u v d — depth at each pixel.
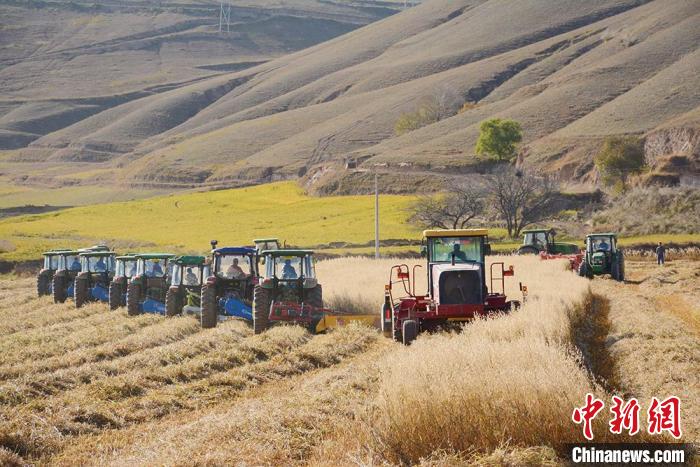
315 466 21.28
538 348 27.33
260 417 25.91
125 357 40.16
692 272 96.88
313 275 52.78
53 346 45.50
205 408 30.64
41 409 29.30
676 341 38.16
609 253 94.44
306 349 42.12
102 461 23.30
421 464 20.34
